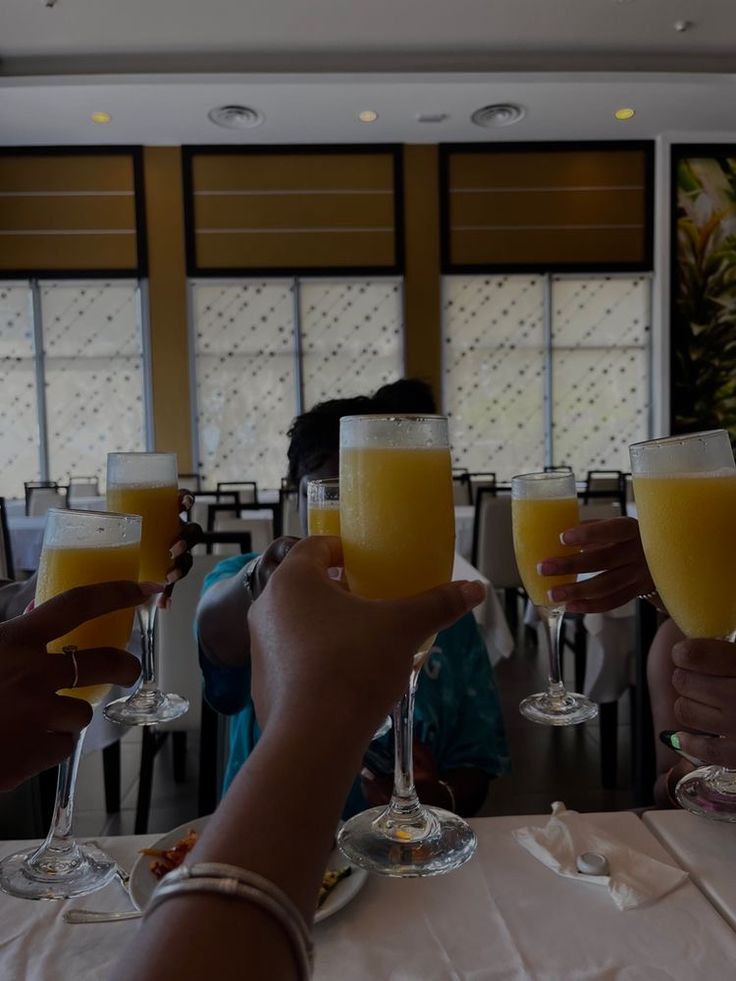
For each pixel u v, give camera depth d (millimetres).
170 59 6457
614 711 2662
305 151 8109
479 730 1425
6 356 8508
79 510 796
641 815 1003
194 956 301
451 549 677
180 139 7887
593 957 674
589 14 5992
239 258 8234
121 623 758
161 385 8406
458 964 668
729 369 8367
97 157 8039
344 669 406
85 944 705
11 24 5934
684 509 685
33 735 591
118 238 8172
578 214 8312
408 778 744
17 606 1118
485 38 6316
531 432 8875
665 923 721
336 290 8516
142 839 931
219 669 1224
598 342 8727
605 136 8109
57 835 831
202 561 2463
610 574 949
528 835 877
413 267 8320
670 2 5852
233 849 331
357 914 749
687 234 8203
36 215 8117
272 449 8695
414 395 1513
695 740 720
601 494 4516
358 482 657
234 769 1381
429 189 8219
